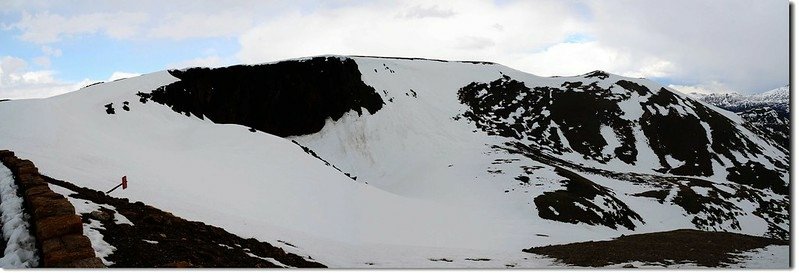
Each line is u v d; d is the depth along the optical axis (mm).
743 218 54125
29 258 7211
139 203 13852
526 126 84250
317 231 24297
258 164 33469
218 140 38188
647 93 96188
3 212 9297
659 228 47000
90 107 35656
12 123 23641
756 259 19516
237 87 62344
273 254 13406
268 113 65312
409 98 83750
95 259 7137
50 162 17703
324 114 69938
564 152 76938
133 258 8383
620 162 76562
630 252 21703
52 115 26719
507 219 41281
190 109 51781
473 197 48688
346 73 74062
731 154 82500
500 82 98938
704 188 60469
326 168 38094
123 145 27922
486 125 83000
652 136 83750
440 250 21297
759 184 74000
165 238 10422
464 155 65500
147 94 44281
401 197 39750
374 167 65438
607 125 85438
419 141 71375
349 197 33094
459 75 101312
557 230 39312
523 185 50188
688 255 20656
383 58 104938
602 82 100500
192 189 22844
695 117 90375
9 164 13750
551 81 102562
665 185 59656
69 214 8188
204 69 57875
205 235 12484
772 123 136625
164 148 34844
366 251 19203
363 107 73125
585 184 50406
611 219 44781
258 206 24641
